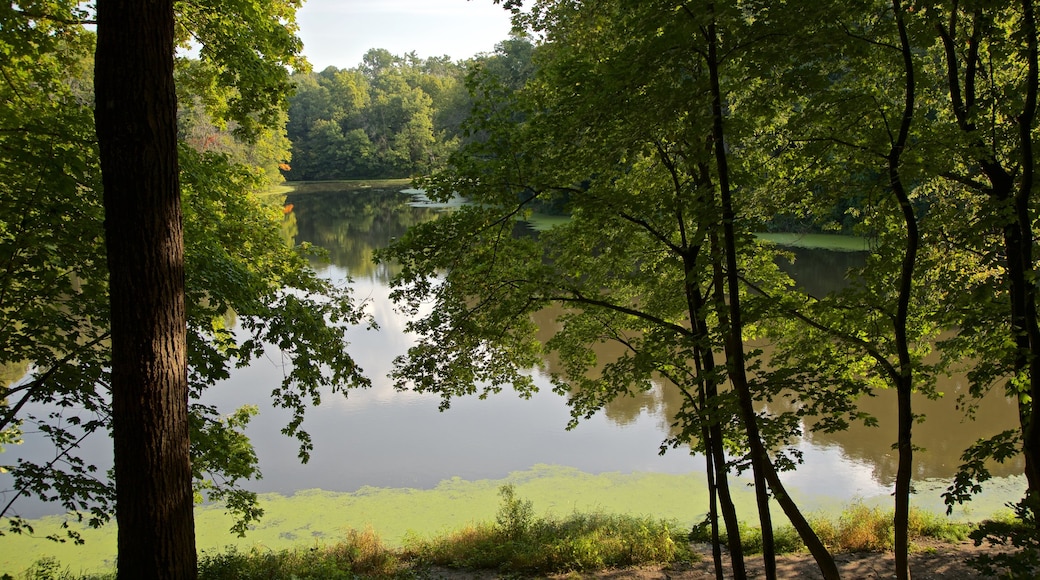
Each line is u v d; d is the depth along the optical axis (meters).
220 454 8.26
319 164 104.06
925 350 9.81
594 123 7.31
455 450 15.59
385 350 23.20
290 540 11.52
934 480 13.60
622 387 9.59
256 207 10.23
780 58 6.42
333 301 10.30
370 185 97.56
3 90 7.75
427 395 19.09
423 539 11.17
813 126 7.86
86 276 7.24
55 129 6.87
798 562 10.24
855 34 6.77
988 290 7.61
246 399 18.53
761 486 6.78
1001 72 9.16
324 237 48.34
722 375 7.34
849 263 31.14
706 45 6.67
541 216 51.75
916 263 8.17
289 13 10.10
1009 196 7.20
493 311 9.38
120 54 4.33
